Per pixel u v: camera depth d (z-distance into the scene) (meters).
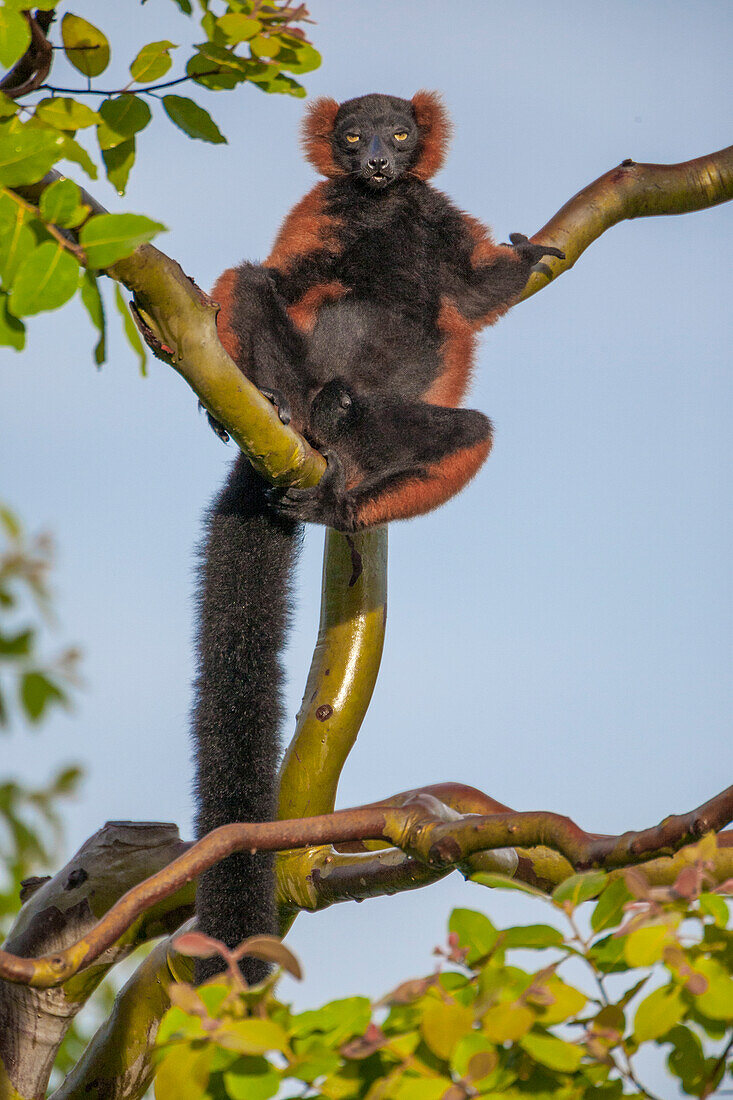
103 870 9.84
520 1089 4.78
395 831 7.46
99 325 5.79
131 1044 9.98
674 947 4.70
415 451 10.65
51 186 5.59
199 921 8.72
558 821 7.05
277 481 9.59
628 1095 4.87
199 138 6.84
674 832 6.52
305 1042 4.65
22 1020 9.80
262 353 10.38
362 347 11.62
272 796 10.02
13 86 6.76
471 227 11.99
